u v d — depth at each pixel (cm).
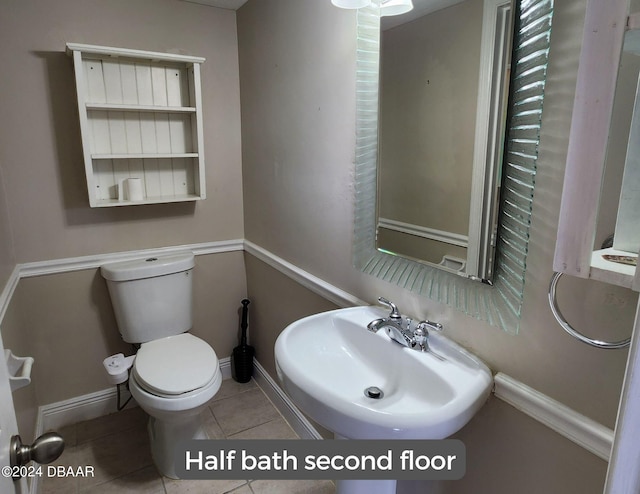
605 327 79
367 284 146
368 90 130
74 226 198
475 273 104
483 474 109
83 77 178
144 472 182
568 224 63
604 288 78
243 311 241
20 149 182
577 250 62
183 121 213
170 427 177
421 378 109
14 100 177
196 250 230
